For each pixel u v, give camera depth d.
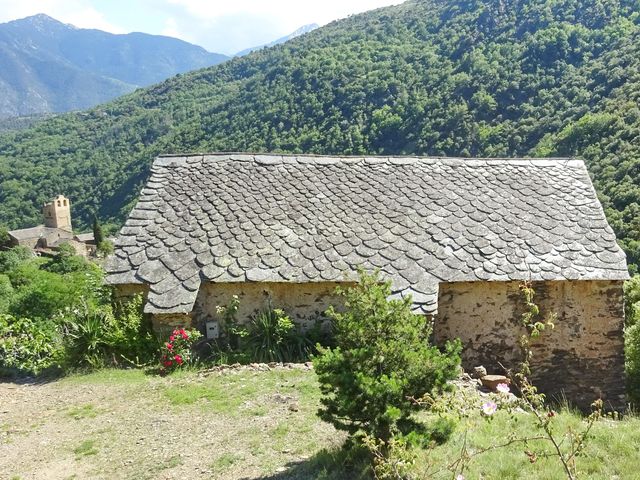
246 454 5.27
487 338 8.34
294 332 8.45
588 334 8.30
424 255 8.40
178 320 8.21
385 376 4.09
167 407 6.62
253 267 8.34
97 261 43.31
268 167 10.34
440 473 4.24
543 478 4.17
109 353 8.79
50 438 6.09
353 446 4.75
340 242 8.68
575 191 9.58
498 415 5.61
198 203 9.50
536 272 8.09
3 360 9.46
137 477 5.02
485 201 9.38
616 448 4.67
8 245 64.69
